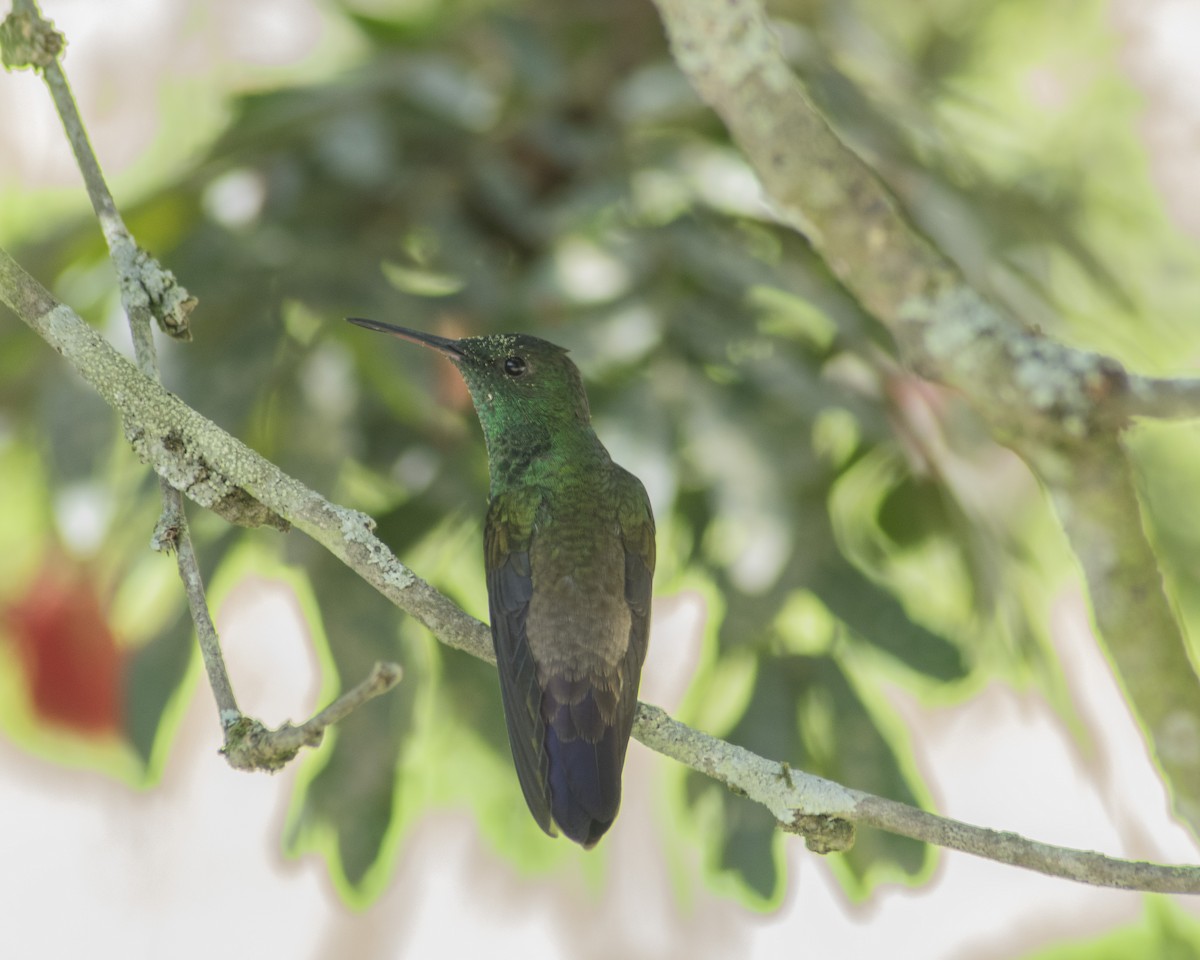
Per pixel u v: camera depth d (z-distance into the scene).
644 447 6.97
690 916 8.80
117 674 8.32
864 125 8.16
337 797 7.30
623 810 8.77
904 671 7.33
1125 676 4.50
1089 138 10.05
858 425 7.19
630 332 7.31
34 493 8.21
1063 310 8.81
